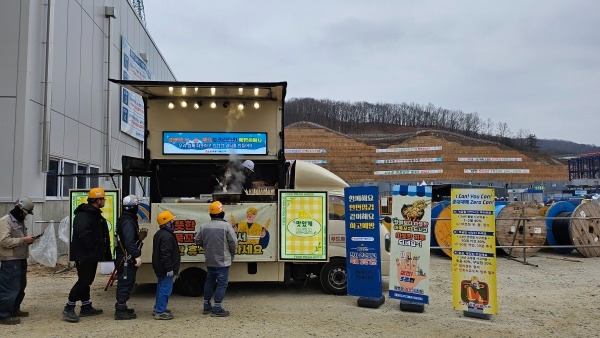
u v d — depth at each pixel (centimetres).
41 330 656
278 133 1037
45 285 978
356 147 8606
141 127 2302
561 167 8388
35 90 1238
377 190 804
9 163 1177
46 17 1277
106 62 1767
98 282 1015
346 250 829
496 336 642
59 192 1387
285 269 900
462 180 8075
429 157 8456
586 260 1396
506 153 8538
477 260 733
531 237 1446
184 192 1057
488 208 727
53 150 1334
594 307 803
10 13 1207
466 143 9750
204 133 1027
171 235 719
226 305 810
